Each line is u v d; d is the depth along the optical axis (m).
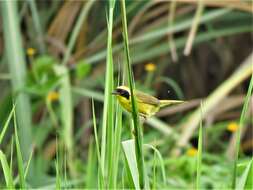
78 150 12.43
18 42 10.51
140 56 12.36
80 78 11.34
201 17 11.80
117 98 4.66
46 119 12.38
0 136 4.77
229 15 12.74
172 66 14.20
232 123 11.51
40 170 10.34
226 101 12.30
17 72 10.41
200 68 14.07
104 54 11.68
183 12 12.66
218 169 9.05
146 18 12.78
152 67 11.71
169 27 11.38
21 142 10.21
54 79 10.30
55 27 12.59
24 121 10.27
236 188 4.55
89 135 12.78
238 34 13.89
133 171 4.38
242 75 10.73
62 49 12.47
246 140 13.35
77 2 12.48
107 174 4.80
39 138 11.24
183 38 12.49
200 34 12.42
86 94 11.22
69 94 10.23
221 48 13.80
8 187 4.64
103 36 12.78
